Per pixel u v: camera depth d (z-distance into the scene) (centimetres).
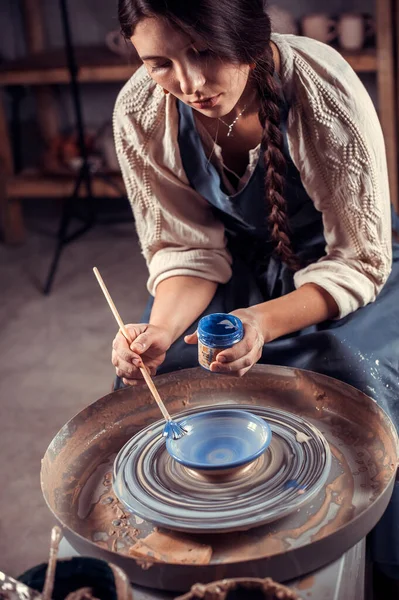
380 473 116
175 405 140
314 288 152
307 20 339
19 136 420
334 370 143
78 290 346
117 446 131
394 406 141
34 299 342
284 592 85
